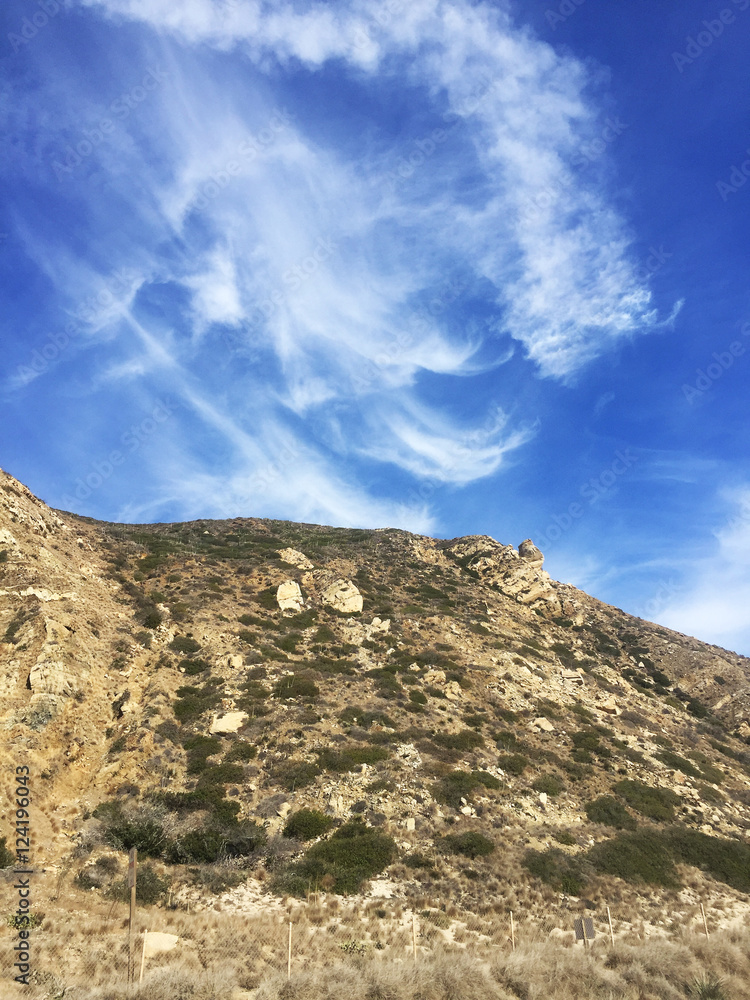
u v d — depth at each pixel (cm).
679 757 4988
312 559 7781
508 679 5525
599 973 1980
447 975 1855
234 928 2227
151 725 3800
